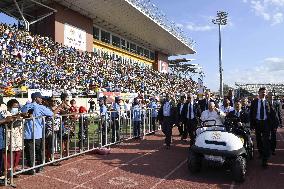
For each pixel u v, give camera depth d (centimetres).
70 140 1078
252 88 4534
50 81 2527
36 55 2742
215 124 965
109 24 4500
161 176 842
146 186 756
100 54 4503
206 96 1330
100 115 1166
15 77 2236
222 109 1123
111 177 827
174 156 1098
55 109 988
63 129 988
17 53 2520
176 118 1248
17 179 794
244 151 802
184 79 6269
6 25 2841
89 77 3128
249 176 846
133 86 3762
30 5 3450
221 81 4316
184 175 852
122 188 740
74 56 3353
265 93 963
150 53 6278
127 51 5303
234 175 785
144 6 4303
